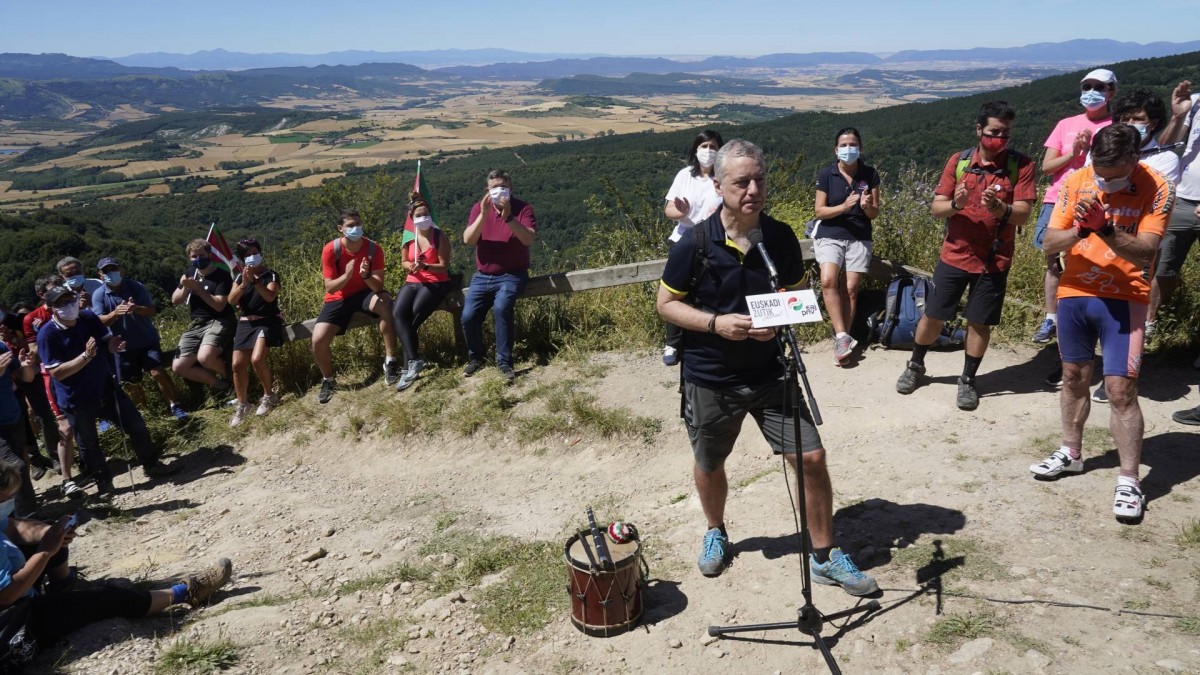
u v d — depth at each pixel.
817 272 7.33
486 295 7.04
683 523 4.39
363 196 13.77
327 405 7.49
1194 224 5.09
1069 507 3.77
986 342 5.06
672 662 3.16
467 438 6.43
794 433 3.18
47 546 3.81
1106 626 2.91
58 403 6.55
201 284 7.75
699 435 3.37
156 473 7.09
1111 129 3.39
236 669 3.71
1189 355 5.46
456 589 4.21
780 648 3.12
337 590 4.47
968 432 4.81
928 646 2.96
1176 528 3.49
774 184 9.70
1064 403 3.98
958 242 4.98
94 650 3.91
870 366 6.03
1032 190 4.80
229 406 8.05
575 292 7.89
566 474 5.71
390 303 7.45
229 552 5.38
